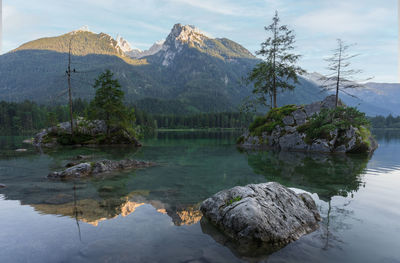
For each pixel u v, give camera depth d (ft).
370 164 48.96
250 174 37.96
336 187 28.86
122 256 12.01
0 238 13.85
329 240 14.75
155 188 28.58
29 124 351.46
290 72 106.93
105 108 103.19
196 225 17.06
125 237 14.44
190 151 77.66
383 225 17.04
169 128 573.33
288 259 12.40
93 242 13.56
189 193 26.40
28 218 17.49
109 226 16.22
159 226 16.55
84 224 16.46
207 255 12.57
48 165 45.01
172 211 20.11
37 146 92.02
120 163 44.01
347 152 72.43
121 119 107.55
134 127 117.70
